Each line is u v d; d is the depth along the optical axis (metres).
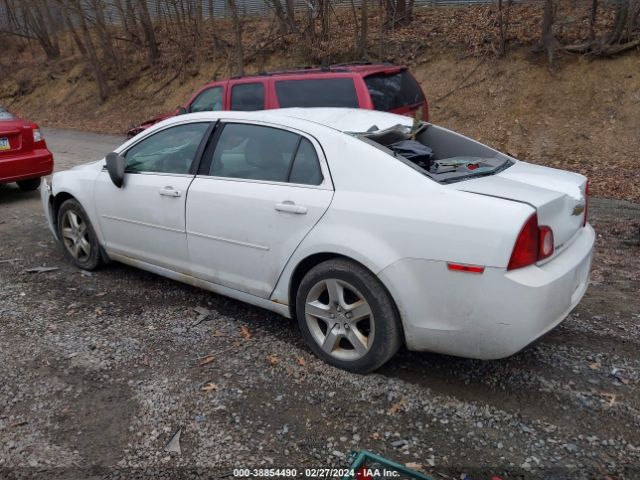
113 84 20.94
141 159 4.62
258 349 3.81
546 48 11.65
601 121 10.34
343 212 3.36
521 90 11.67
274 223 3.66
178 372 3.53
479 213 2.99
